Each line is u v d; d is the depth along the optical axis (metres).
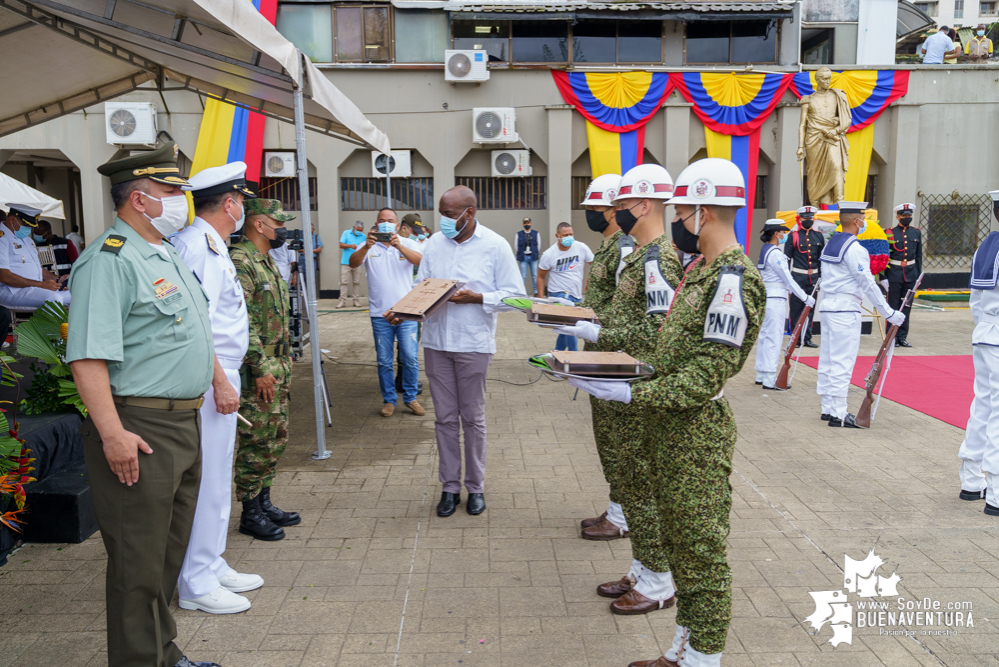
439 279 4.28
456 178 16.23
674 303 2.66
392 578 3.66
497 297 4.29
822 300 6.52
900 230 10.53
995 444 4.36
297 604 3.40
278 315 4.18
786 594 3.48
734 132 15.63
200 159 14.97
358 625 3.22
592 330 3.28
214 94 7.22
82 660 2.92
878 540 4.08
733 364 2.41
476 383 4.41
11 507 3.85
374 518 4.43
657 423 2.60
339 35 15.44
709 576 2.56
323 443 5.59
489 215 16.41
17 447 3.58
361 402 7.42
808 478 5.11
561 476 5.19
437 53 15.69
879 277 10.56
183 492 2.80
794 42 15.93
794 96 15.70
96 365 2.41
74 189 18.17
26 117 6.93
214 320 3.36
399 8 15.41
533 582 3.62
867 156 16.16
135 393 2.54
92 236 15.00
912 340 11.01
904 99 16.09
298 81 5.15
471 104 15.63
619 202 3.51
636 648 3.04
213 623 3.24
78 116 14.70
